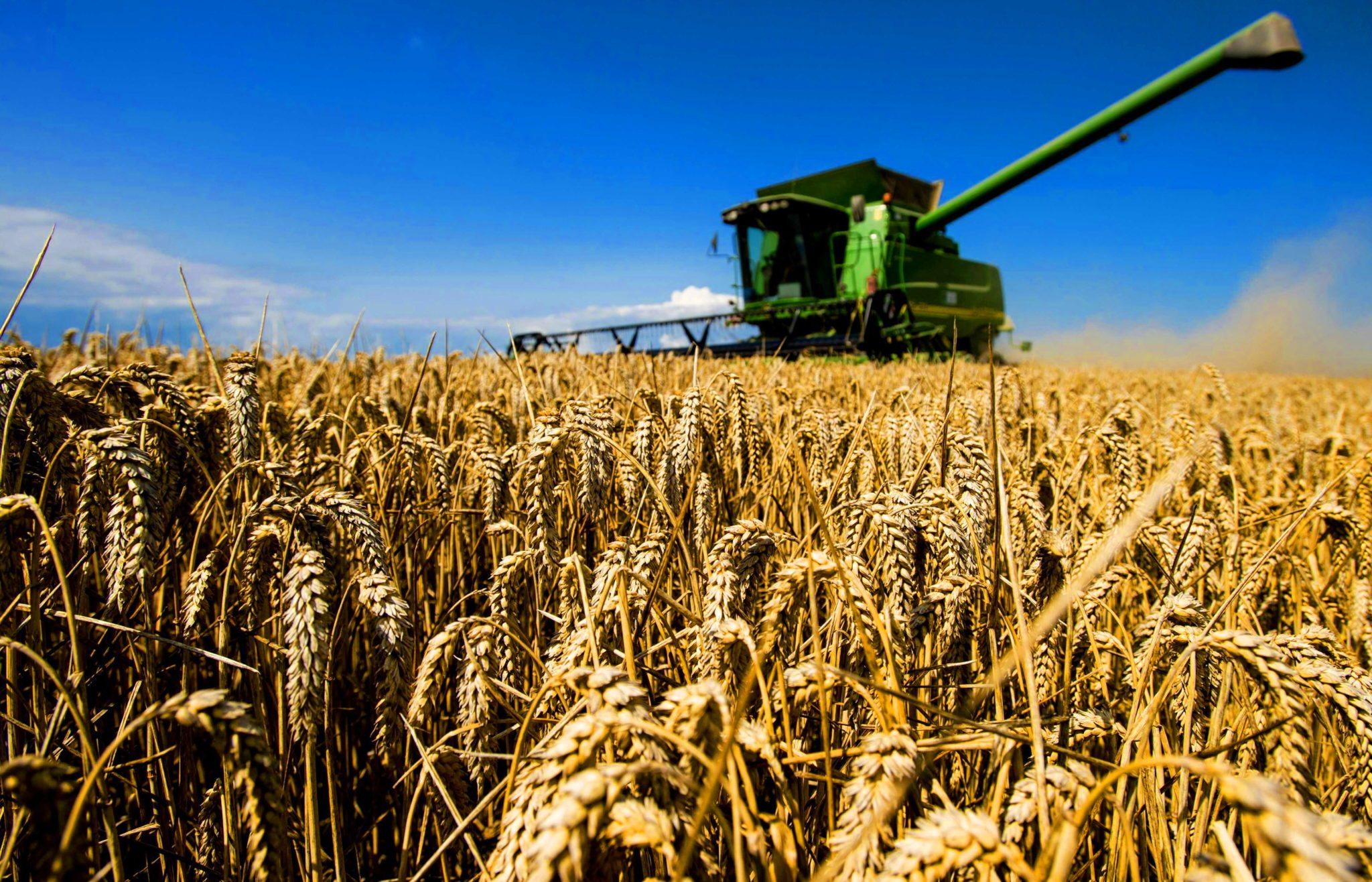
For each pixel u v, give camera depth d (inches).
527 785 36.1
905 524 57.8
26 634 62.9
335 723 84.7
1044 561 70.8
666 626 73.7
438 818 63.1
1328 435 168.6
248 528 67.4
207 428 91.4
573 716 45.4
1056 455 140.6
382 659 55.4
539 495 75.0
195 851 74.3
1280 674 46.1
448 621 106.0
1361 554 98.8
